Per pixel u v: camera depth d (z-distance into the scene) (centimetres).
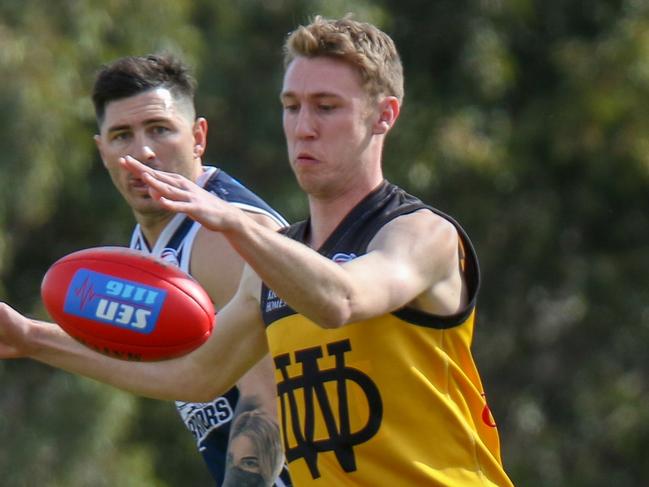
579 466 4675
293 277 1228
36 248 4478
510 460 4709
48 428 4053
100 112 1803
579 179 4769
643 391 4719
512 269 4825
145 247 1798
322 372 1388
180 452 4391
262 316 1451
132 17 4228
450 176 4653
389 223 1373
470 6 4744
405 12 4819
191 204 1202
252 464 1634
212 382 1536
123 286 1380
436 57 4781
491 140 4625
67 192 4259
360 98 1382
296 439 1413
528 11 4728
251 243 1219
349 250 1380
